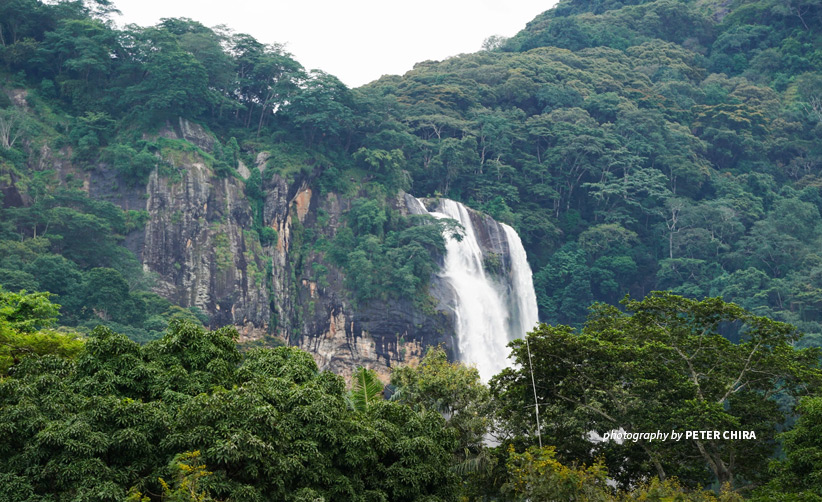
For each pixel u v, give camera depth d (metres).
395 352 127.62
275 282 129.25
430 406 48.72
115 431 27.30
